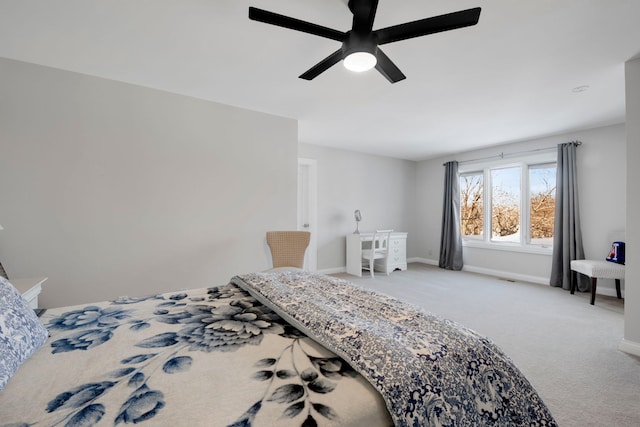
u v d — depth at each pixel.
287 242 3.23
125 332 1.20
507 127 3.80
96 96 2.41
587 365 2.04
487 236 5.14
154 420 0.68
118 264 2.51
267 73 2.35
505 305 3.34
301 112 3.26
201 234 2.89
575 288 3.89
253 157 3.18
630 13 1.60
